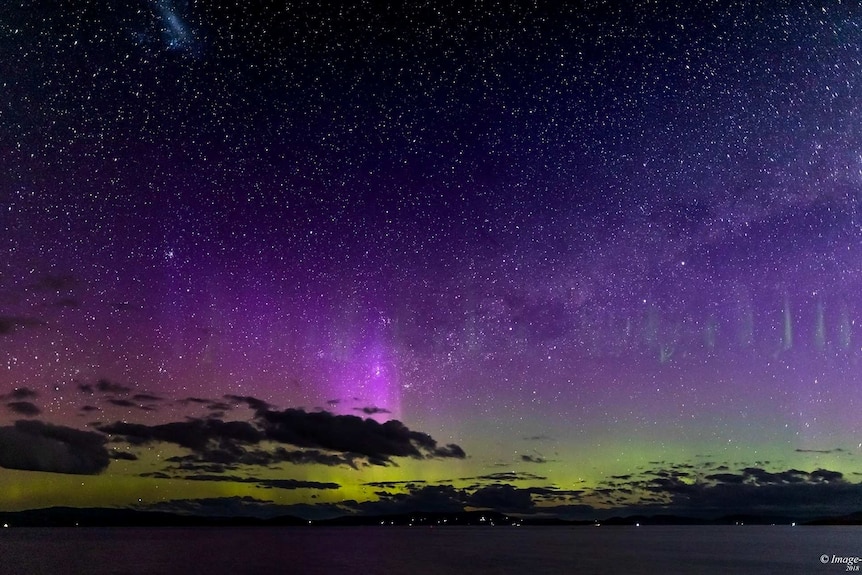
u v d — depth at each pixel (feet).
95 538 422.82
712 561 192.95
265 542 368.89
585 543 350.23
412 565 180.86
